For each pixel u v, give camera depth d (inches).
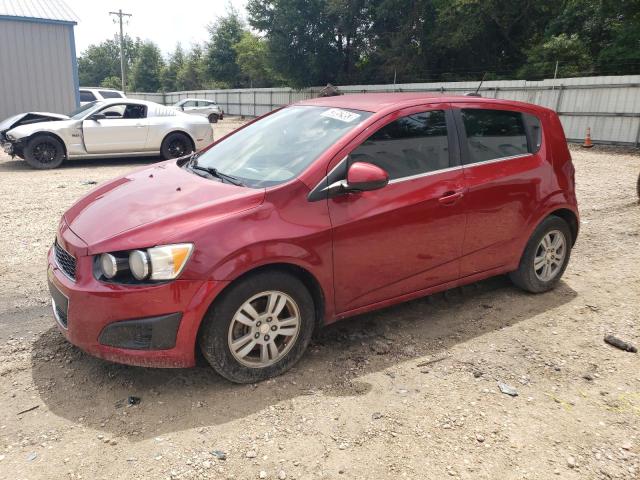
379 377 130.3
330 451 104.1
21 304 166.9
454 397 123.0
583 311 171.0
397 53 1147.9
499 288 188.1
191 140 508.4
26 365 131.4
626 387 129.7
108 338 113.3
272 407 117.2
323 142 138.6
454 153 153.3
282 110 172.9
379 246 137.0
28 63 623.8
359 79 1288.1
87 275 114.7
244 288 117.9
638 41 886.4
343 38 1291.8
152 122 486.6
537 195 169.8
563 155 180.1
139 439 106.0
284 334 127.2
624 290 189.0
